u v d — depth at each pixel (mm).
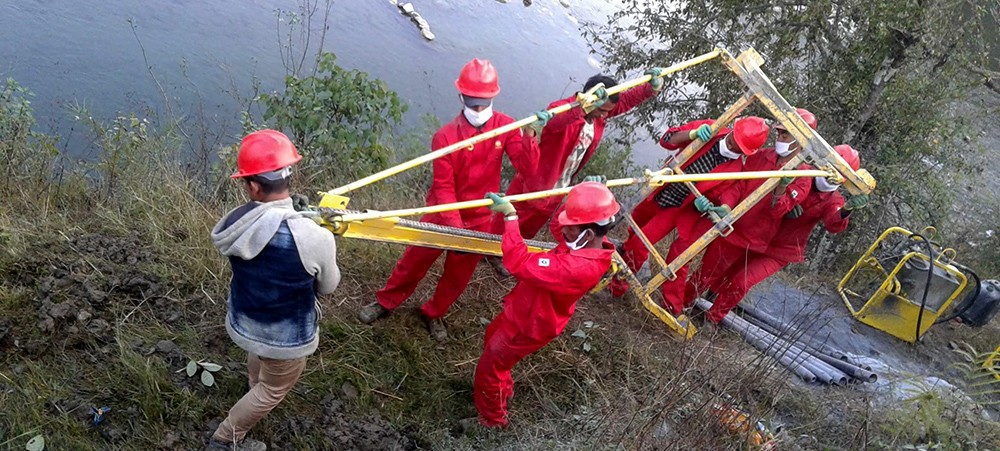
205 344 3809
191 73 10805
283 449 3424
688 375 4305
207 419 3426
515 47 16047
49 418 3104
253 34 12742
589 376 4594
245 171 2535
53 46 10336
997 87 10531
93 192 5023
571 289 3367
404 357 4305
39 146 5371
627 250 5551
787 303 6723
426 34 15109
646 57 10070
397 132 9102
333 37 13703
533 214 4805
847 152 5039
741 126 4645
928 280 6219
